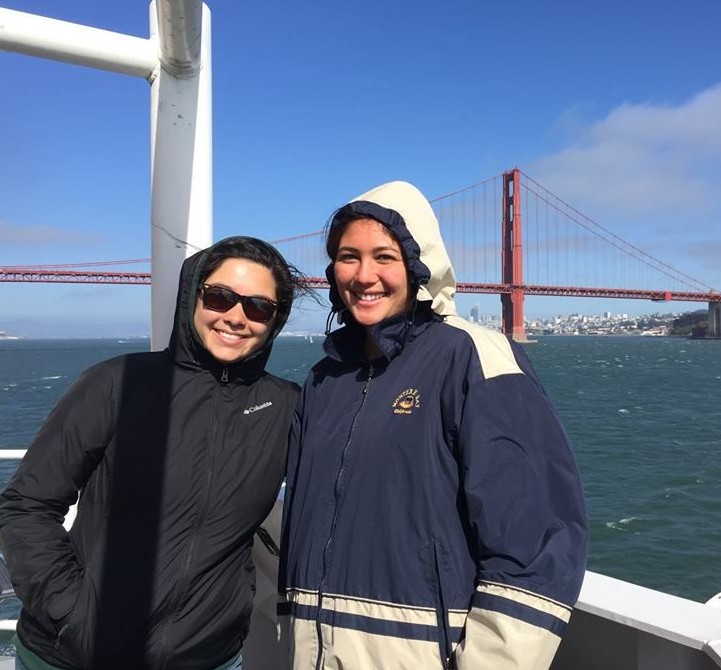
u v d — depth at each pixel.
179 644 1.42
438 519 1.24
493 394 1.23
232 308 1.52
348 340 1.55
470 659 1.11
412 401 1.32
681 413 25.52
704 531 10.52
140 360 1.55
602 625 1.47
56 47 1.83
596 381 41.16
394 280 1.42
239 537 1.53
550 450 1.21
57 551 1.38
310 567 1.35
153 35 1.97
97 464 1.47
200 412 1.52
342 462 1.37
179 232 2.00
